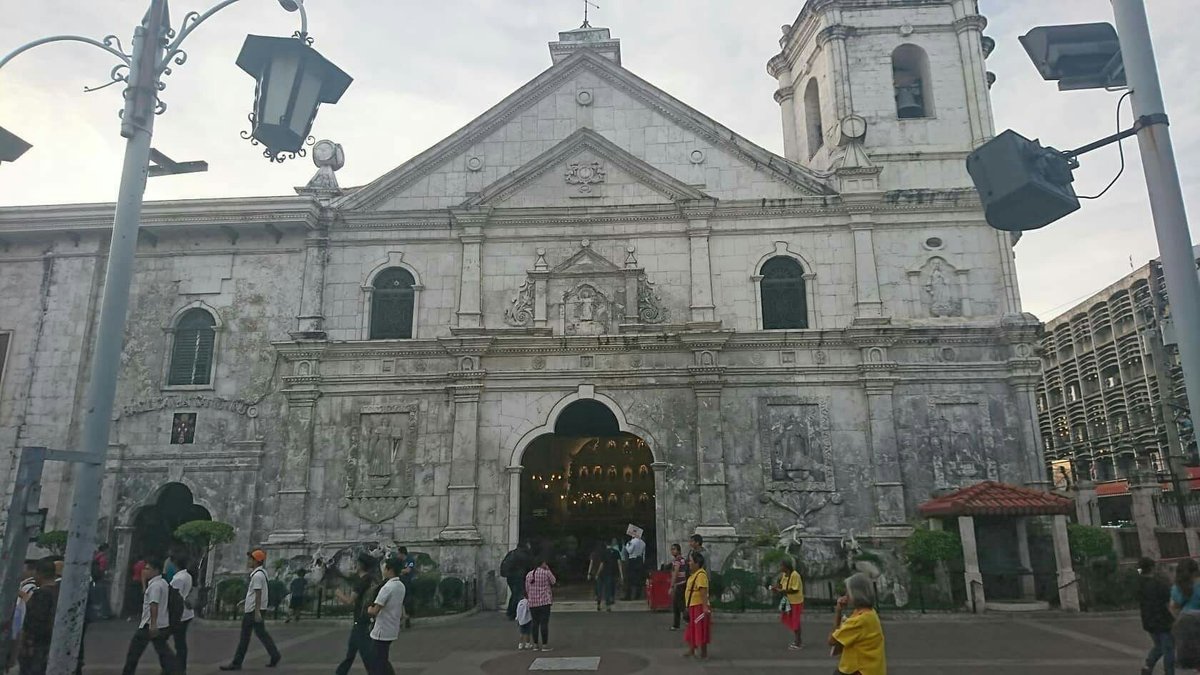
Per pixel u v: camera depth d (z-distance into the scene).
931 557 21.02
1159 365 39.91
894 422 24.38
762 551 22.39
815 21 30.20
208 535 22.38
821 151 29.75
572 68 28.17
